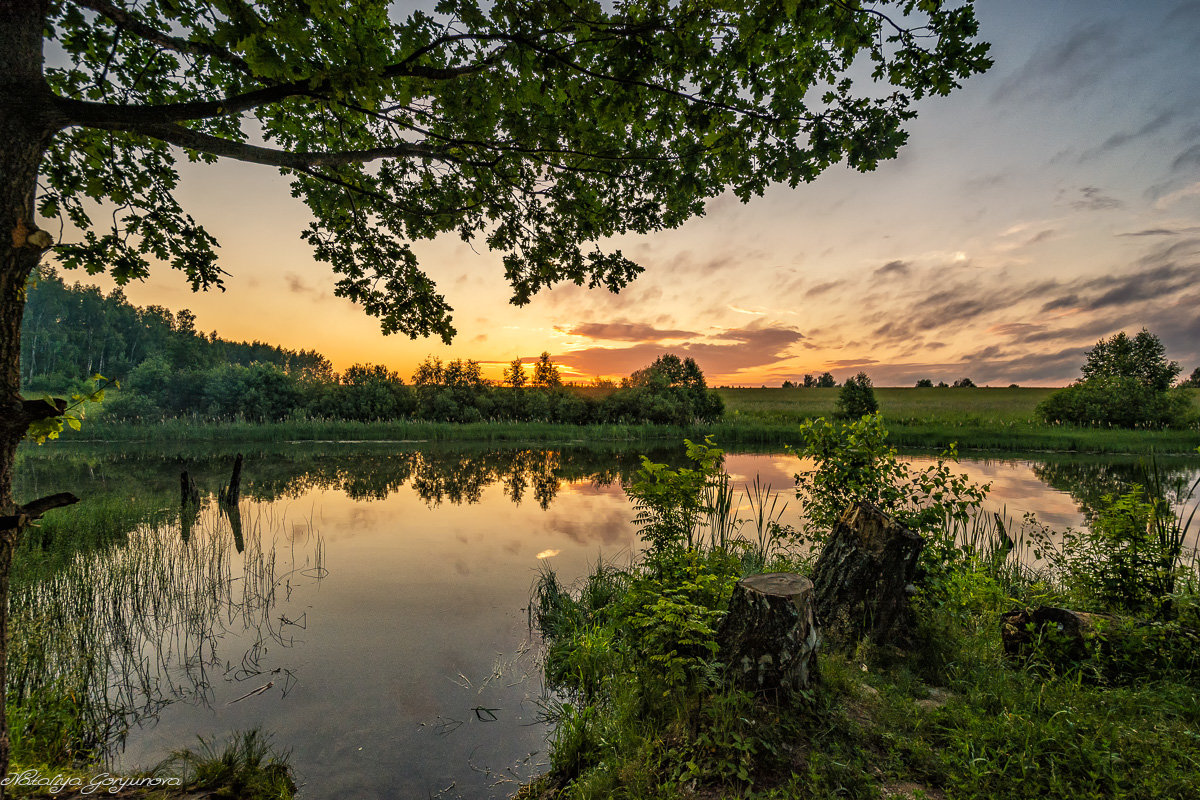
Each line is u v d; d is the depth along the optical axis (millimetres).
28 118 2018
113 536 9570
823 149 3025
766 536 9070
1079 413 37625
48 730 3768
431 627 6020
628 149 3906
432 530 10438
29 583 6914
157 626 5996
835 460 6203
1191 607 4160
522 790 3541
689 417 38281
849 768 2816
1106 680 3766
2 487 2041
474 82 3246
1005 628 4352
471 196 4359
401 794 3494
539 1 2701
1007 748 2891
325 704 4520
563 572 7746
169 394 37625
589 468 20156
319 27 2783
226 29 2150
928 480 5820
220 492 14367
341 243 4324
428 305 4426
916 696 3654
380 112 3438
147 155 3461
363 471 19344
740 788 2779
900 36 2828
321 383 40219
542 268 4387
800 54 3129
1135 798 2570
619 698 3984
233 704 4508
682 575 4805
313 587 7289
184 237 3539
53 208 3174
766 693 3322
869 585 4426
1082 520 10125
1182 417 35531
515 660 5301
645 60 2852
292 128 3988
